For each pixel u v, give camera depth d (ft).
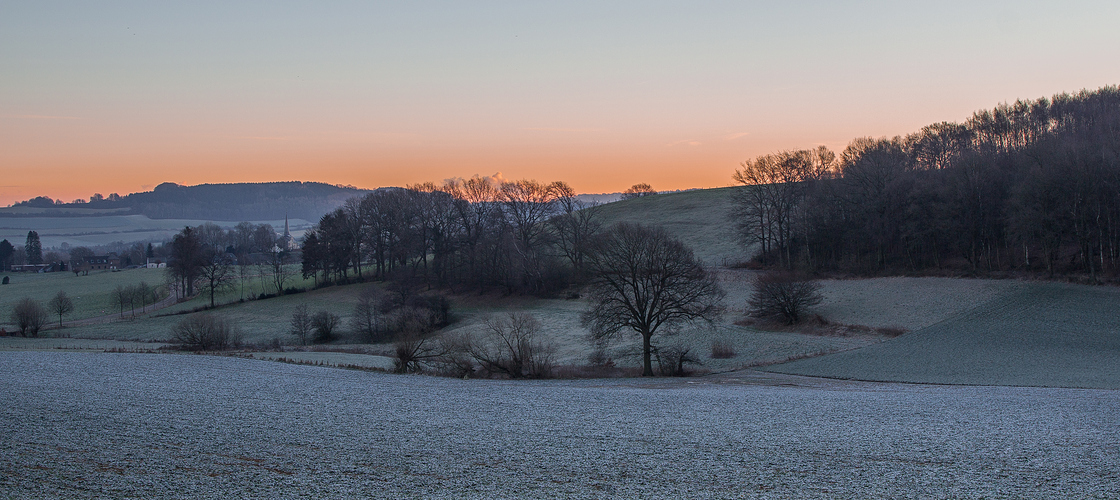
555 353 197.57
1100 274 224.33
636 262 161.79
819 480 50.60
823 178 322.14
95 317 326.85
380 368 144.56
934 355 161.27
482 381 128.77
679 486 49.08
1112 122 288.92
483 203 364.99
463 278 324.80
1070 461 55.67
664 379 143.43
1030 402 92.02
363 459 55.57
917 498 46.39
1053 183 227.61
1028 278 233.76
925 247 285.64
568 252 311.88
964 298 220.84
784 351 181.78
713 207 435.53
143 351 173.47
